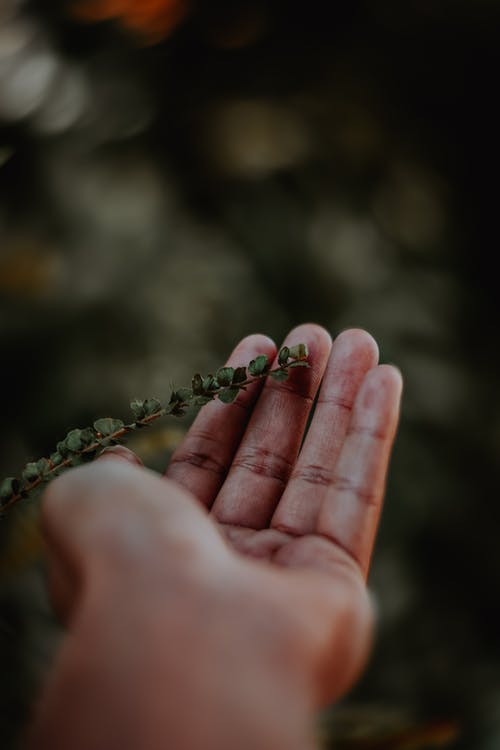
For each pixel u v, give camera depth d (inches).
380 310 32.3
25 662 16.2
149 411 13.4
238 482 14.5
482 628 30.5
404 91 41.9
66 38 30.9
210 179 33.4
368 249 33.9
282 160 34.4
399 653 28.0
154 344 27.0
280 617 10.7
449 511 30.9
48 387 25.0
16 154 28.6
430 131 42.4
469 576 31.2
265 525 14.3
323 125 37.5
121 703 9.9
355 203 35.4
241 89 37.4
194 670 10.2
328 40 39.6
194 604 10.6
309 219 33.3
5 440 23.8
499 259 41.6
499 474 32.7
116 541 11.2
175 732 9.8
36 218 28.1
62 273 26.9
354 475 13.3
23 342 25.4
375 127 39.0
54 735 9.9
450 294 36.0
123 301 27.3
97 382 25.5
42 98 29.3
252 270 31.2
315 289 31.6
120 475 12.0
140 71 33.7
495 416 34.1
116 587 10.8
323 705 11.3
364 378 13.7
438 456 31.4
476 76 42.2
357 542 13.0
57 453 13.0
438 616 29.5
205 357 27.8
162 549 11.1
